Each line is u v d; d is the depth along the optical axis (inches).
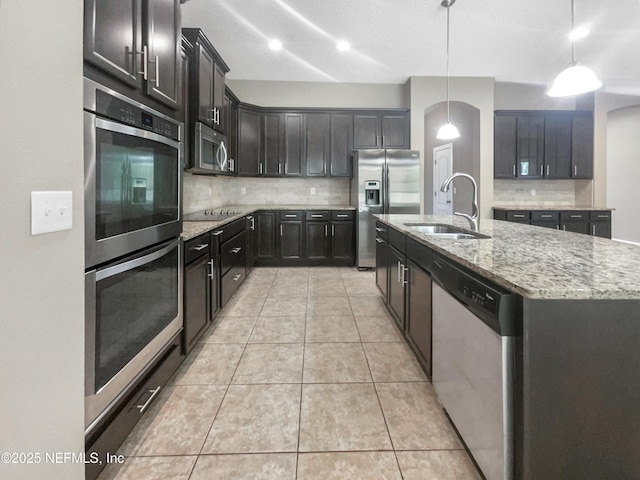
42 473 34.5
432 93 198.8
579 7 124.3
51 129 35.0
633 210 235.0
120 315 51.8
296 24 137.5
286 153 202.8
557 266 46.8
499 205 221.1
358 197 190.7
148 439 59.6
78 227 39.8
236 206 205.6
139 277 57.7
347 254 199.0
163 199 66.1
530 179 213.2
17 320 31.1
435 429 62.4
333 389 75.2
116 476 51.7
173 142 70.1
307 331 107.0
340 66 182.7
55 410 36.5
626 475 38.6
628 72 186.7
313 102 210.4
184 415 66.1
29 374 32.6
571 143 209.9
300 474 52.3
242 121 195.3
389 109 200.7
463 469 53.4
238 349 94.4
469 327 51.2
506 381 40.8
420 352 79.7
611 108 208.4
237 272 140.6
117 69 50.9
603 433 38.3
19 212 31.1
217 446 58.1
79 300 40.3
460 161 228.2
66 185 37.5
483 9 126.6
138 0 57.1
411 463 54.6
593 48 158.7
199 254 90.9
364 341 99.7
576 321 37.8
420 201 195.6
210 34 146.2
